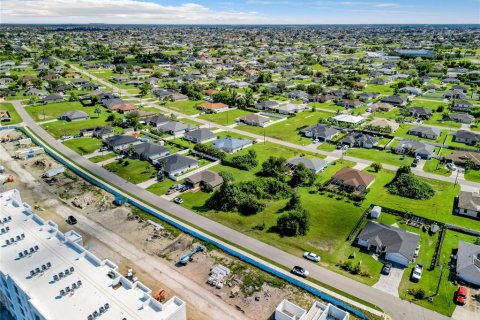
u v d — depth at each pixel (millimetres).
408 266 66188
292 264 66375
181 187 94500
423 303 57438
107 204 87375
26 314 49562
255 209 83312
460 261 65188
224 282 61438
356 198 90438
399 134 141125
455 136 136625
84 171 105562
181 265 65625
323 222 80438
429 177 103750
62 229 76188
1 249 55469
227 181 90000
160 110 173000
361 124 153625
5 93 192000
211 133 133750
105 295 47219
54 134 137125
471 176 104250
